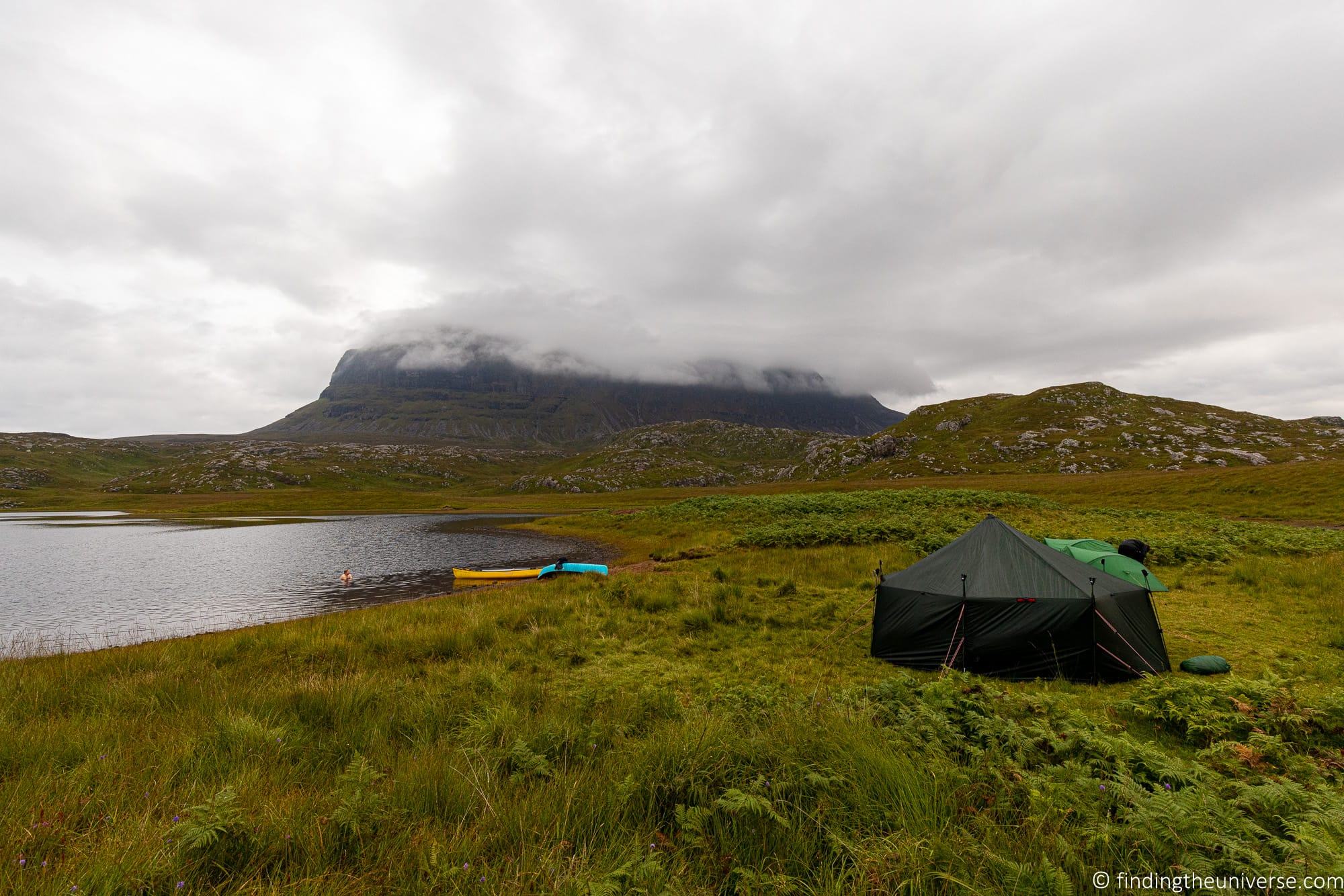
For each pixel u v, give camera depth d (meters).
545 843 3.81
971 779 4.68
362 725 6.89
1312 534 24.86
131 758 5.47
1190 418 183.50
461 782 4.76
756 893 3.43
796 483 150.00
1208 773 4.93
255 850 3.79
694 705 7.77
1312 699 7.43
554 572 25.61
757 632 13.09
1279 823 4.12
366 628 13.95
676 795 4.62
